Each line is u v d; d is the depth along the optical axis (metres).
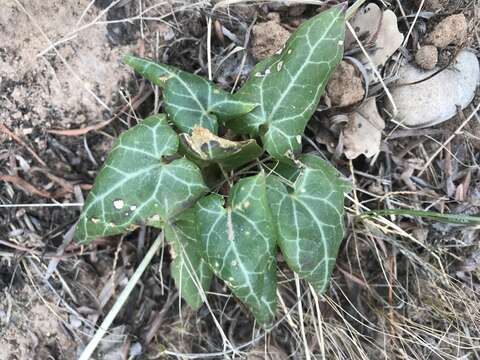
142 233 0.28
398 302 0.30
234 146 0.24
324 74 0.24
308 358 0.27
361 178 0.29
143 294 0.29
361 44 0.27
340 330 0.29
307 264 0.25
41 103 0.26
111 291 0.28
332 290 0.29
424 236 0.30
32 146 0.27
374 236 0.29
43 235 0.27
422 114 0.28
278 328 0.29
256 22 0.28
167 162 0.25
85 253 0.28
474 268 0.30
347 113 0.28
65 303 0.28
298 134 0.25
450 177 0.30
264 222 0.24
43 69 0.26
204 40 0.28
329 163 0.27
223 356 0.29
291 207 0.25
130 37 0.27
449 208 0.30
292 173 0.26
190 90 0.25
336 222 0.25
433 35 0.28
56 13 0.26
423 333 0.29
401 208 0.29
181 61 0.28
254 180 0.23
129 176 0.24
